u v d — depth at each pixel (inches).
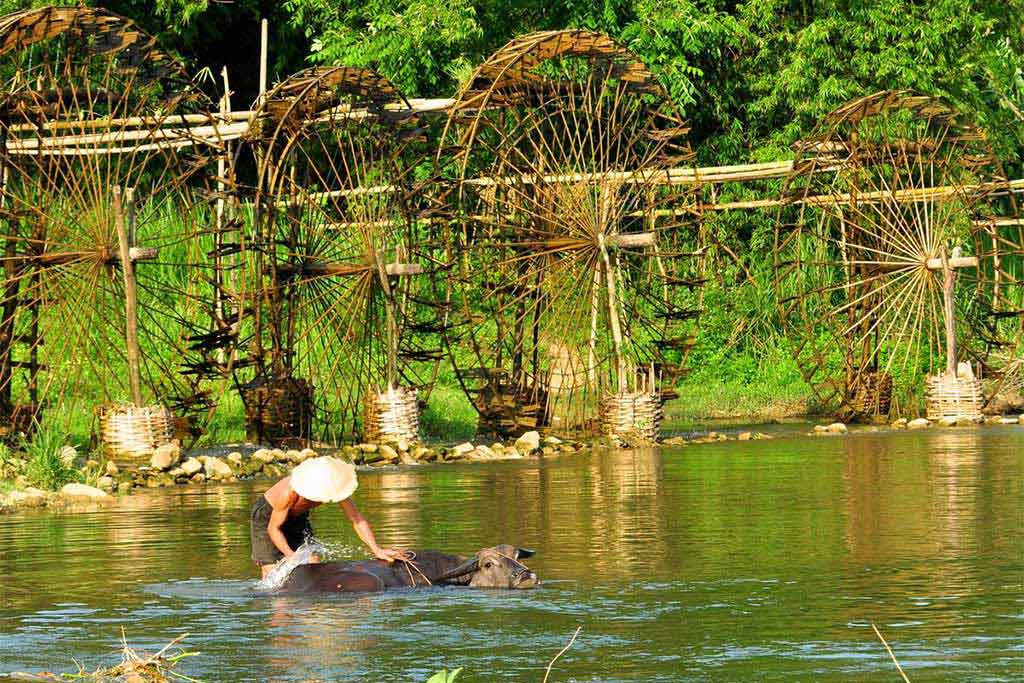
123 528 1475.1
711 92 3816.4
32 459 1898.4
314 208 2460.6
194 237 2495.1
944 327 3152.1
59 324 2411.4
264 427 2410.2
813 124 3747.5
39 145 2304.4
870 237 3117.6
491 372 2583.7
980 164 3021.7
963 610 1016.2
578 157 2625.5
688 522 1457.9
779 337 3425.2
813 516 1488.7
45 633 978.1
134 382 2166.6
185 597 1093.1
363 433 2485.2
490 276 2775.6
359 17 3614.7
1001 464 1983.3
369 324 2470.5
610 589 1104.2
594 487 1795.0
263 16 4015.8
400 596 1087.0
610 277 2554.1
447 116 2551.7
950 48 3732.8
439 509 1587.1
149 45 2314.2
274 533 1145.4
